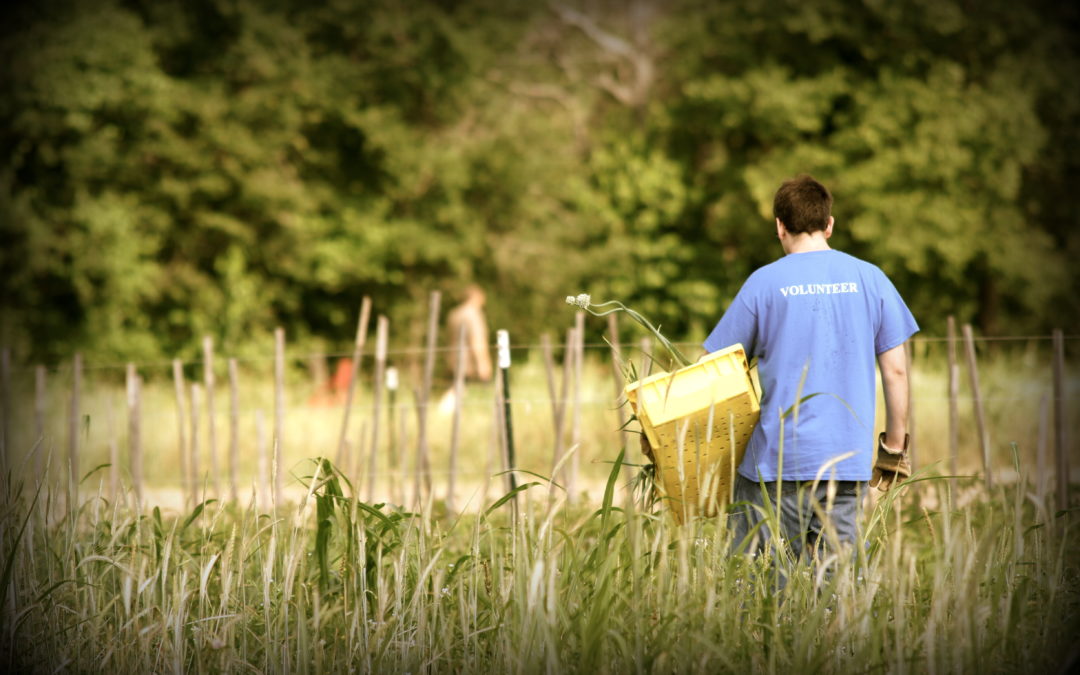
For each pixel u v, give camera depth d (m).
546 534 13.18
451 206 76.69
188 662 12.64
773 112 72.00
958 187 71.12
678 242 80.25
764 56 75.62
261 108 70.94
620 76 85.81
